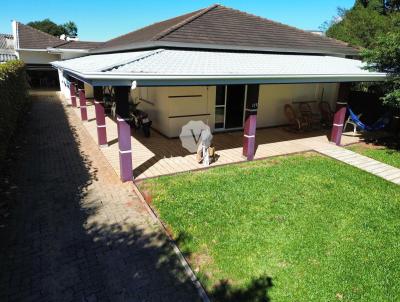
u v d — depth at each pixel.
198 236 5.47
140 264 4.77
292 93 14.36
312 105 15.23
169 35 10.12
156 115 12.73
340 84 11.08
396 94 9.91
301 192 7.32
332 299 4.13
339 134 11.55
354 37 24.56
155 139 11.77
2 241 5.22
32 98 22.69
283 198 6.98
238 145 11.20
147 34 13.55
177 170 8.62
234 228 5.73
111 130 13.33
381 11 26.19
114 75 5.94
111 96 16.89
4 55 32.19
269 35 13.05
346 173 8.66
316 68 10.21
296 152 10.63
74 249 5.08
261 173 8.49
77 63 12.02
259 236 5.48
